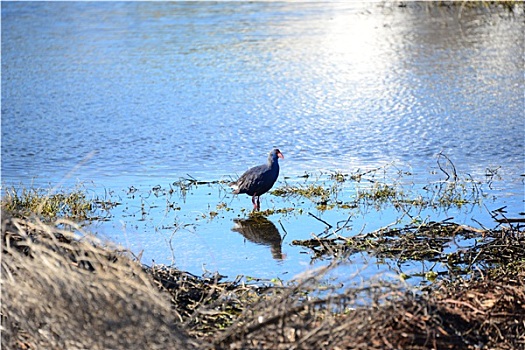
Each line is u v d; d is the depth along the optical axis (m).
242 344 6.10
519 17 30.97
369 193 13.50
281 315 6.17
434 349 6.45
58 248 7.20
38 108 21.28
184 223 12.31
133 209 13.13
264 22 32.72
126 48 28.58
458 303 7.10
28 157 17.06
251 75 24.06
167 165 16.12
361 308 6.43
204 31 31.20
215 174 15.38
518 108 19.00
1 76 25.22
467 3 33.59
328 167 15.43
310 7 35.94
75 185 14.73
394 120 18.67
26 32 32.34
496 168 14.75
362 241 10.62
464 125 17.84
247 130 18.47
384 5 35.12
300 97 21.30
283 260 10.47
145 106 21.08
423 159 15.70
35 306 6.26
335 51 26.94
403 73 23.42
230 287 8.92
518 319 7.19
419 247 10.29
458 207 12.56
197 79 23.83
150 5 37.91
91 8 37.62
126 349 5.91
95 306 5.98
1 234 6.77
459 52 25.75
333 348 6.17
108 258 7.86
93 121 19.83
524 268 8.94
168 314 6.13
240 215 12.69
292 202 13.31
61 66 26.23
